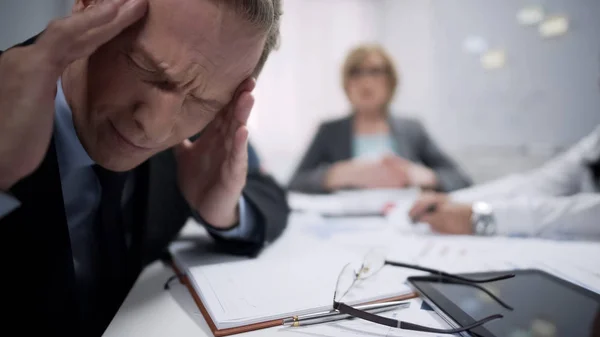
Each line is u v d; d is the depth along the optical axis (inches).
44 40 12.6
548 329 13.5
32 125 12.5
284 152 96.0
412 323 14.9
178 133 16.5
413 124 71.9
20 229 15.6
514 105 77.3
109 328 15.1
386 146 70.1
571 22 68.1
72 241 21.3
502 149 79.7
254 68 16.5
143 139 15.6
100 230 21.6
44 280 15.9
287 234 29.4
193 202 24.8
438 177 58.9
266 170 32.7
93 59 14.7
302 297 16.4
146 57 13.9
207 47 14.1
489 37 80.8
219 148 23.9
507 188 42.3
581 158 43.3
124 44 13.9
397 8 95.3
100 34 13.1
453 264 21.8
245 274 19.5
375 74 70.8
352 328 14.6
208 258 22.8
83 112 16.5
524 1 74.4
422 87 93.3
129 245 24.2
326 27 95.7
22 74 12.3
